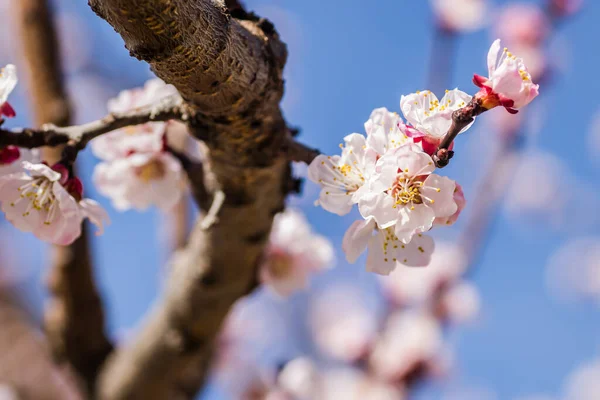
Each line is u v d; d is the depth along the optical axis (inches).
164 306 23.4
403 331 33.5
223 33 19.0
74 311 24.5
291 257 24.1
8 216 20.1
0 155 20.0
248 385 29.7
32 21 23.5
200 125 20.1
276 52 19.9
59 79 23.7
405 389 32.9
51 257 24.2
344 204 19.9
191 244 22.8
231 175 20.9
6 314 34.9
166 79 19.3
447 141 19.3
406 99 19.5
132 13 18.4
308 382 29.0
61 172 20.0
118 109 22.2
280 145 20.5
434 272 33.5
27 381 29.5
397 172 19.5
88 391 24.8
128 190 22.2
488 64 19.4
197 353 23.8
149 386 24.3
